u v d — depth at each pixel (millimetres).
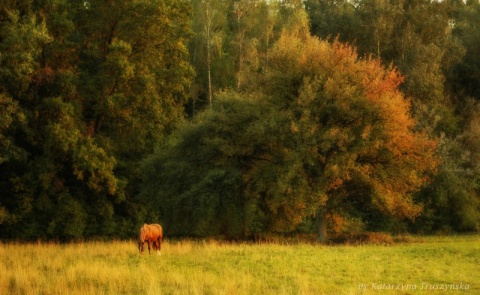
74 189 83062
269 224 79625
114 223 87438
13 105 67250
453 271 39062
